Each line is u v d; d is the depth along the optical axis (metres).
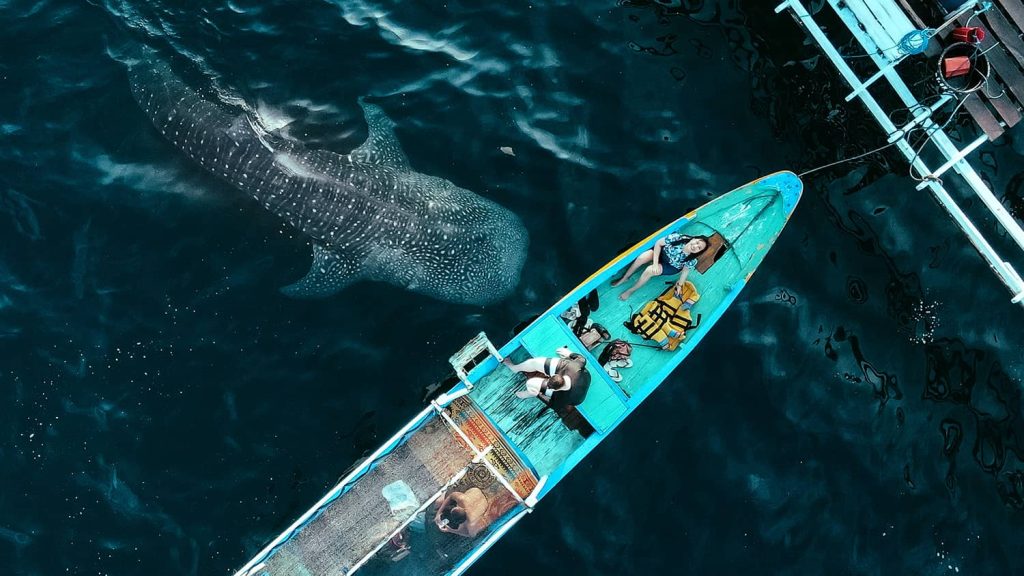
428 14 10.12
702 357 9.11
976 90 8.84
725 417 8.94
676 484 8.70
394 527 8.01
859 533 8.74
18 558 8.31
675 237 8.80
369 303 9.13
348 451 8.70
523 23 10.12
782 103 9.98
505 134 9.74
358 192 9.02
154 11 9.95
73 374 8.83
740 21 10.13
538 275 9.26
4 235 9.23
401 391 8.88
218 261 9.22
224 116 9.30
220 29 9.94
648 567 8.43
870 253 9.53
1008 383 9.31
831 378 9.13
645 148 9.77
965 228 9.23
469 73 9.98
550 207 9.51
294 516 8.51
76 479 8.55
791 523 8.68
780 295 9.30
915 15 8.70
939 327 9.40
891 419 9.07
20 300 9.02
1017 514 9.00
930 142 9.91
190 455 8.64
